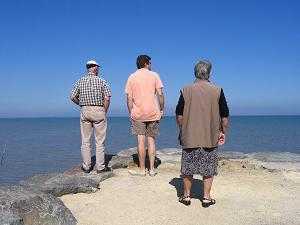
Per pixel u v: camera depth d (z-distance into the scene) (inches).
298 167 209.6
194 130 137.7
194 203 148.3
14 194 132.6
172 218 135.6
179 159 230.8
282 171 201.9
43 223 126.3
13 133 3543.3
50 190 151.9
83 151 189.9
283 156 241.8
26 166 1123.9
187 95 139.3
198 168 139.9
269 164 217.8
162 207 144.9
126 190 164.2
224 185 172.2
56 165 1138.0
